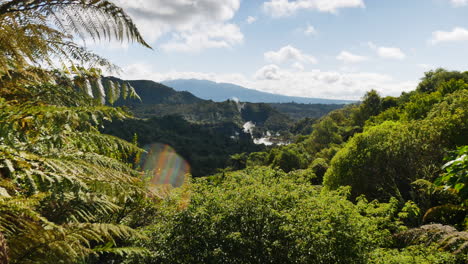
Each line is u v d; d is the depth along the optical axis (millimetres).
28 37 1938
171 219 9531
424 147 19109
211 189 11711
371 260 10070
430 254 8766
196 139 108938
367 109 62094
